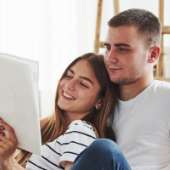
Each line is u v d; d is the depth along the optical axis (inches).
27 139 43.3
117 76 54.8
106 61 55.6
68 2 101.7
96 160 42.0
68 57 102.3
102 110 55.7
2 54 41.5
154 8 96.0
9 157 45.1
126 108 55.5
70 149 48.6
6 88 41.0
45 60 101.3
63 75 57.9
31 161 53.9
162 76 77.7
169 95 54.1
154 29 55.6
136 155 53.5
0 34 99.9
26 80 40.5
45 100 101.1
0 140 43.3
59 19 101.3
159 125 53.4
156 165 53.1
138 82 55.5
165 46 90.5
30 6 100.0
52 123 58.0
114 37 54.8
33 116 41.8
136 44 54.1
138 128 53.9
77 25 102.7
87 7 102.5
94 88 55.4
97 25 89.4
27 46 100.7
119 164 42.3
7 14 99.6
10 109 41.9
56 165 52.1
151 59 56.3
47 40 101.1
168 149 53.9
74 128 50.7
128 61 54.2
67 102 55.7
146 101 54.6
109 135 55.1
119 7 93.4
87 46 103.4
